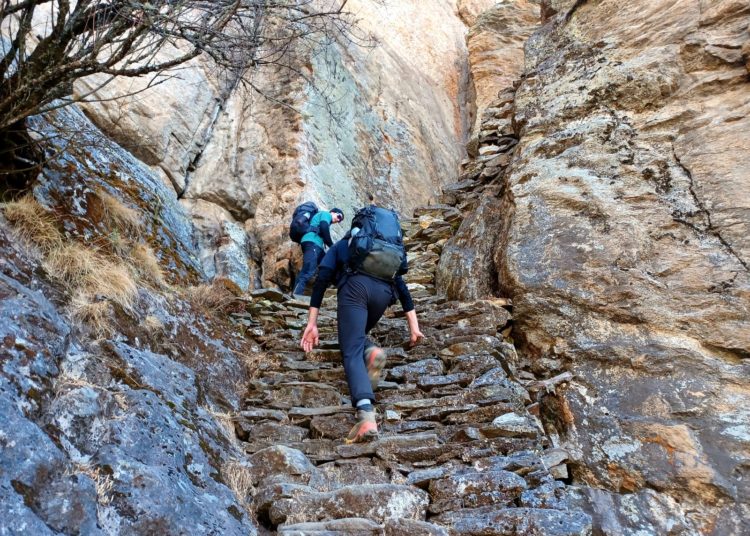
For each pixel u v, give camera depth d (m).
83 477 2.36
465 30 15.77
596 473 3.71
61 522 2.19
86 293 3.60
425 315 5.15
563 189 5.48
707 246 4.66
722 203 4.84
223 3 3.82
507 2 14.88
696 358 4.09
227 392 4.21
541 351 4.61
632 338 4.35
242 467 3.25
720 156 5.15
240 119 8.45
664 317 4.38
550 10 10.86
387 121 10.40
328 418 3.90
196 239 7.22
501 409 3.77
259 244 7.63
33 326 2.85
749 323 4.16
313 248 6.55
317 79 8.83
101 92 6.96
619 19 7.65
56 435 2.55
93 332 3.40
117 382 3.09
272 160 8.12
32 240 3.62
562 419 4.03
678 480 3.51
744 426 3.67
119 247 4.48
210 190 7.69
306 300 6.28
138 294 4.01
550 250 5.05
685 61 6.27
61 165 4.60
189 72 8.16
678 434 3.68
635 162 5.48
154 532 2.39
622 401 4.02
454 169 11.78
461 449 3.42
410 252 7.30
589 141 5.89
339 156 8.80
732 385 3.91
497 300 4.95
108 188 5.18
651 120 5.82
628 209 5.09
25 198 3.82
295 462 3.30
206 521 2.62
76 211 4.43
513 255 5.16
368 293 3.90
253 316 5.49
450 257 6.17
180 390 3.54
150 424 2.91
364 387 3.57
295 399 4.25
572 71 7.16
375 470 3.37
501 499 3.02
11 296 2.88
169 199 6.62
